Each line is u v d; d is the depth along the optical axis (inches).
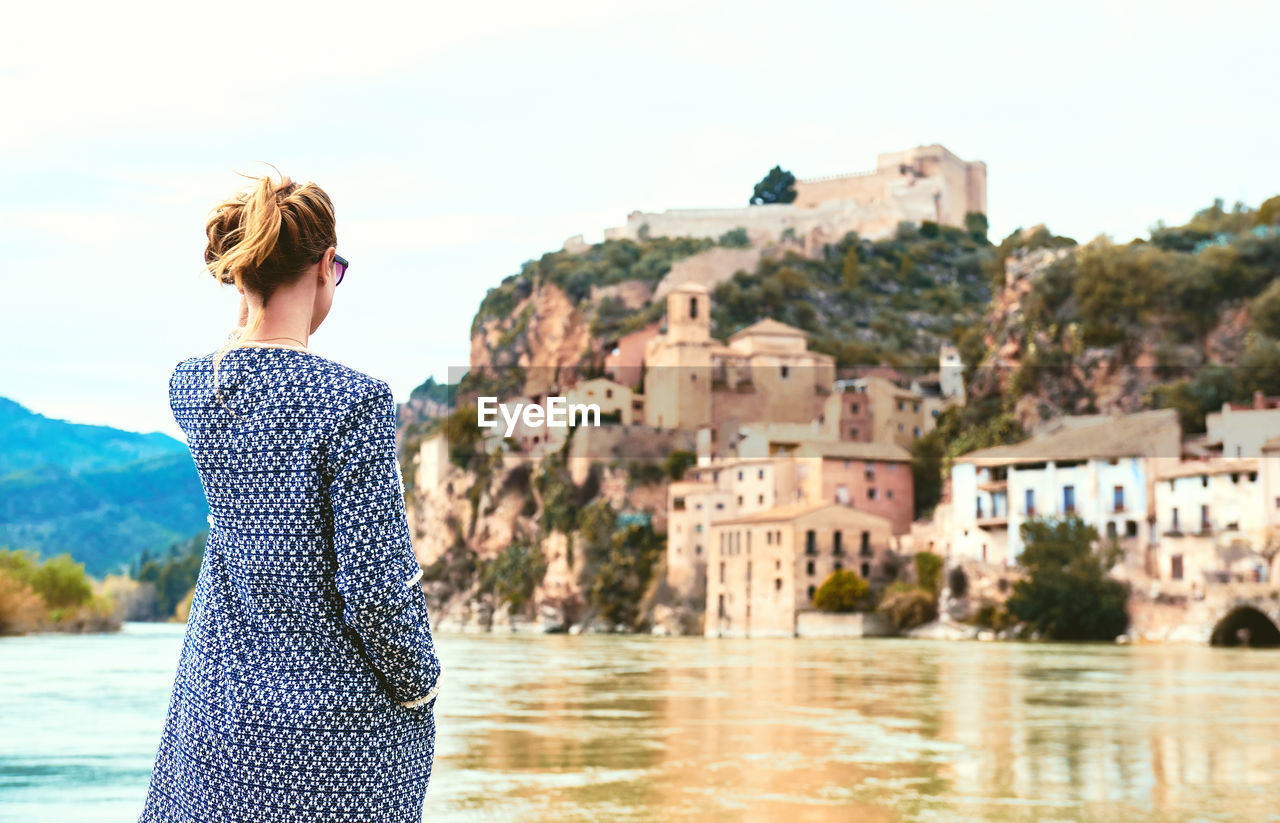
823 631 3895.2
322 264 128.3
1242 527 3019.2
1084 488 3408.0
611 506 5413.4
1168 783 472.1
